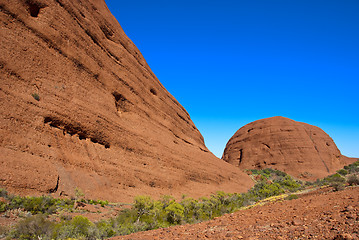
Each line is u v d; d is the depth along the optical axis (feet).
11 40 70.03
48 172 60.18
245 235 17.62
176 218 51.78
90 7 115.03
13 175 51.49
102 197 71.46
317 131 313.12
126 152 99.76
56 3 90.58
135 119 120.78
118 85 116.98
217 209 71.97
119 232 33.81
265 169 262.06
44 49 80.38
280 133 298.15
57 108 75.46
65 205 53.11
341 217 17.81
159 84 170.60
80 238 29.17
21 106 64.69
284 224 19.04
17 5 75.15
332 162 280.92
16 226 30.71
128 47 143.43
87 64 99.04
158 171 110.63
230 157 320.50
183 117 187.21
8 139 57.00
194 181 135.74
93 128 86.94
